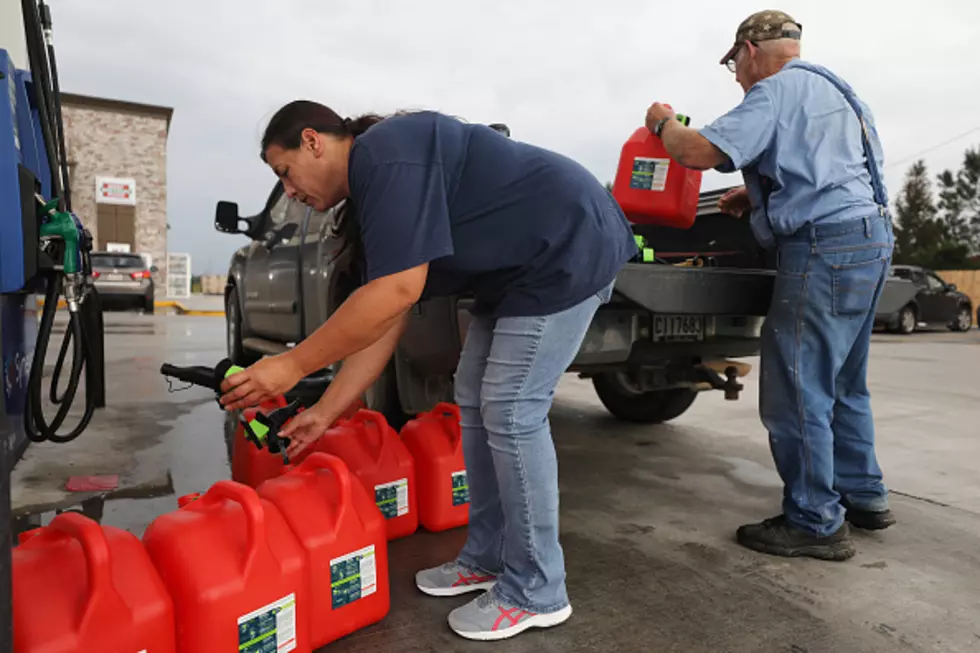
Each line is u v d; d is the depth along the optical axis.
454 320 2.77
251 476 2.69
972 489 3.23
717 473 3.44
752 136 2.30
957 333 16.09
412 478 2.49
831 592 2.14
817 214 2.32
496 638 1.80
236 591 1.47
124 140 24.22
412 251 1.52
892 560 2.40
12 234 1.30
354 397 2.05
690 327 3.24
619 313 2.93
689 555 2.41
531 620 1.84
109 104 23.81
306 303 4.14
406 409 3.12
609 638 1.83
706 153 2.36
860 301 2.32
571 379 6.70
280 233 4.27
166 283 25.23
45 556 1.37
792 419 2.41
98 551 1.28
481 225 1.67
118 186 24.06
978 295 24.53
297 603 1.61
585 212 1.70
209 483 3.10
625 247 1.84
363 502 1.86
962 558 2.43
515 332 1.78
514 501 1.83
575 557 2.38
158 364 7.00
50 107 1.96
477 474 2.06
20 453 2.66
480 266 1.72
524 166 1.67
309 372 1.61
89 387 2.03
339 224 1.86
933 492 3.19
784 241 2.44
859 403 2.64
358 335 1.56
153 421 4.38
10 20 2.82
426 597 2.05
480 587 2.08
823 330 2.35
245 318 5.60
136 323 13.48
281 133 1.62
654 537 2.58
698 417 4.84
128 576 1.37
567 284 1.73
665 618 1.95
